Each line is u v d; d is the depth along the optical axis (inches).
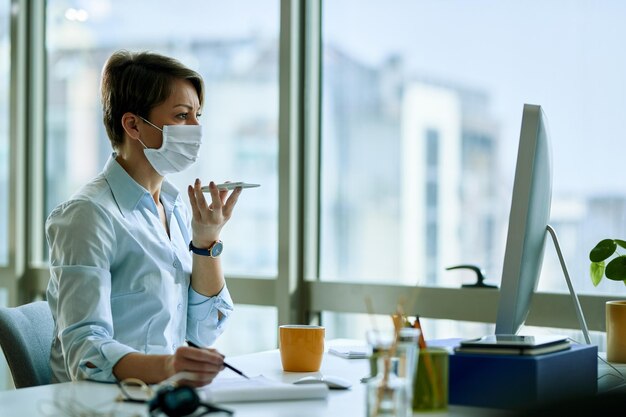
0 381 147.3
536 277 74.5
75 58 138.7
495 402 53.4
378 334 48.5
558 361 55.3
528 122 63.8
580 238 98.6
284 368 69.2
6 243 145.3
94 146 137.3
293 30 115.3
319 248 117.8
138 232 75.4
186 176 126.9
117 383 61.7
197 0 125.6
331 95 116.4
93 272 68.4
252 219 121.6
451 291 103.9
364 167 114.0
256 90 121.1
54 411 52.0
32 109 141.7
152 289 74.6
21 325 75.9
